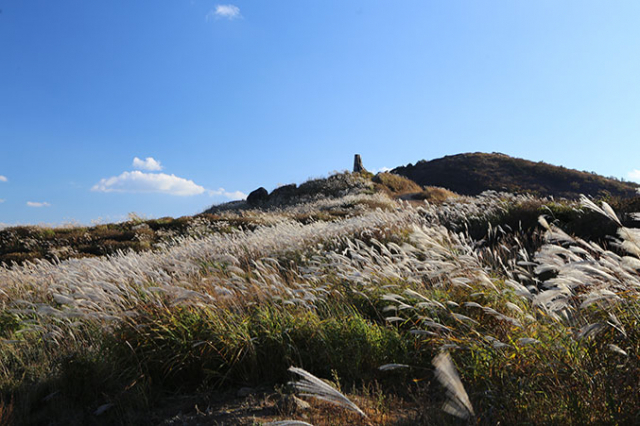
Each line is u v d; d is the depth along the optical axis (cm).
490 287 489
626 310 318
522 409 304
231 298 570
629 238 323
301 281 721
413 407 356
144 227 2281
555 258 380
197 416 377
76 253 1770
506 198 1410
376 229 1166
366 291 596
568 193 4816
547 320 398
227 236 1277
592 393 292
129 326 486
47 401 431
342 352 463
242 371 462
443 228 671
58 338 566
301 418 347
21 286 955
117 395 421
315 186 3916
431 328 453
